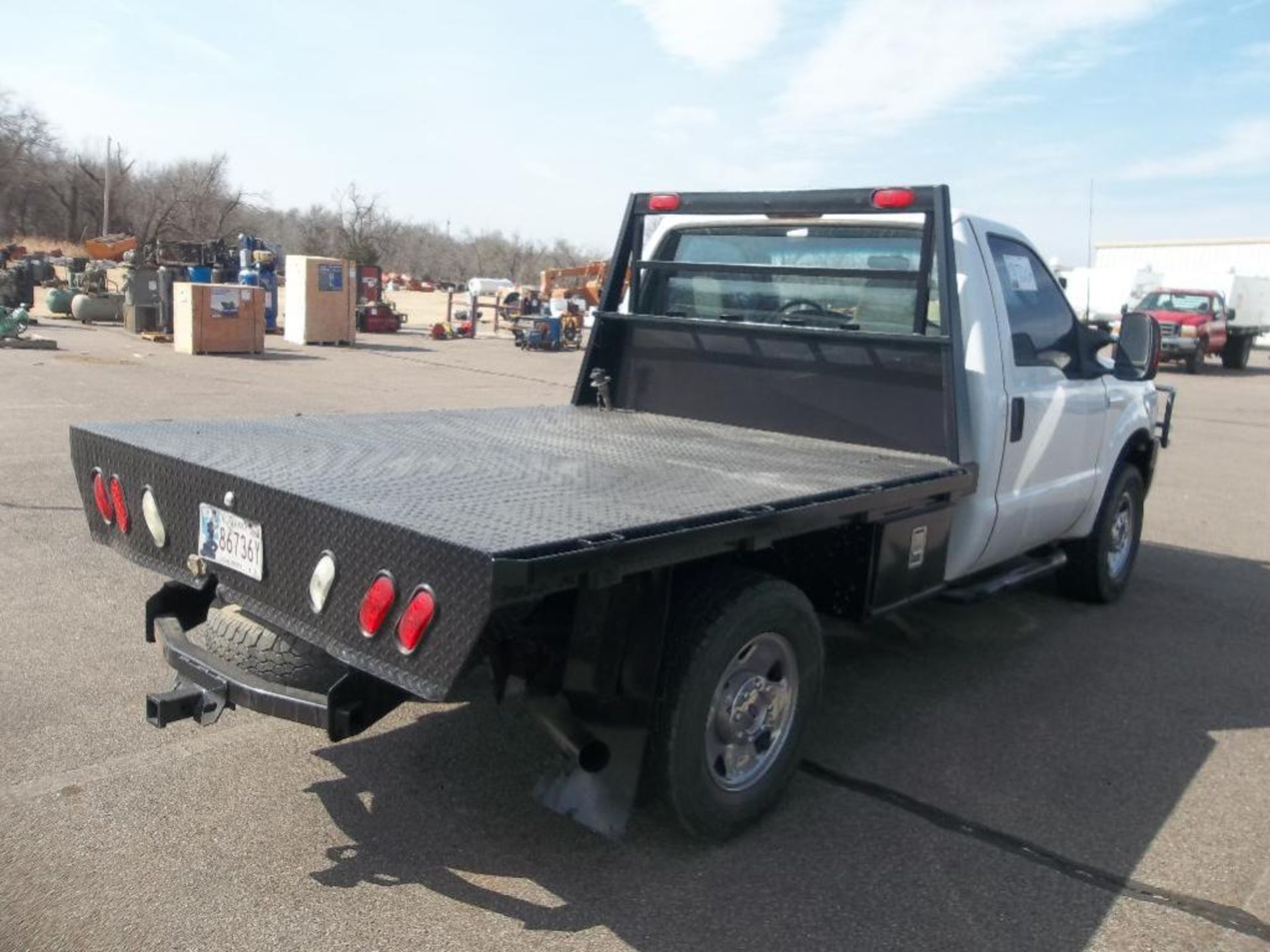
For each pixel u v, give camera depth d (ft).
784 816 12.17
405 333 103.14
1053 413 17.06
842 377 15.96
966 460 14.67
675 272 18.57
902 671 17.11
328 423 15.11
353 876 10.54
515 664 10.64
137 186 244.01
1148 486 22.18
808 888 10.71
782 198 16.37
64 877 10.27
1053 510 17.66
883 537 12.60
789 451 14.60
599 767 10.37
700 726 10.70
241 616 11.12
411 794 12.20
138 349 66.90
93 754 12.82
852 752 13.97
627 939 9.73
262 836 11.19
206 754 12.96
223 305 65.82
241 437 12.94
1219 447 48.01
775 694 11.84
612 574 8.89
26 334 71.31
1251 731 15.28
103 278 92.27
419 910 10.03
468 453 12.93
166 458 11.28
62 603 18.07
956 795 12.89
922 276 14.92
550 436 14.93
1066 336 18.13
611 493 10.74
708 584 10.94
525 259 278.26
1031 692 16.42
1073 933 10.14
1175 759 14.19
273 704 10.00
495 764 13.03
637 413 18.24
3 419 36.17
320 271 78.02
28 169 249.34
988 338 15.37
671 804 10.75
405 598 8.57
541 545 8.27
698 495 10.80
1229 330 102.37
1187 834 12.17
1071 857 11.57
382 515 8.96
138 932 9.48
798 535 11.21
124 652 15.99
